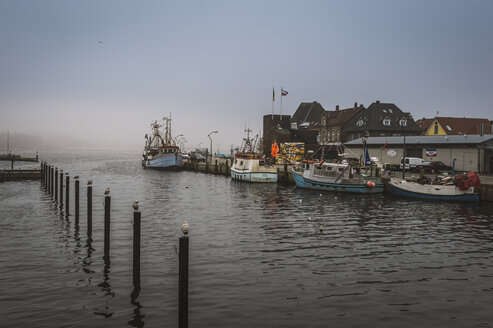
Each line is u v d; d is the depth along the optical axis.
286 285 14.88
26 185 50.75
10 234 22.81
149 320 12.05
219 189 47.91
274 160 75.56
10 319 12.01
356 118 91.38
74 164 119.25
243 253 19.11
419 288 14.74
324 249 20.05
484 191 36.00
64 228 24.45
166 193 43.91
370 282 15.32
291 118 113.50
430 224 26.55
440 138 55.94
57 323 11.80
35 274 15.94
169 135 98.94
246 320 12.02
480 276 16.16
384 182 43.75
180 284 10.34
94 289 14.40
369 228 25.25
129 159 170.50
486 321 12.11
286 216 29.41
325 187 44.50
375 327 11.66
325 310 12.76
